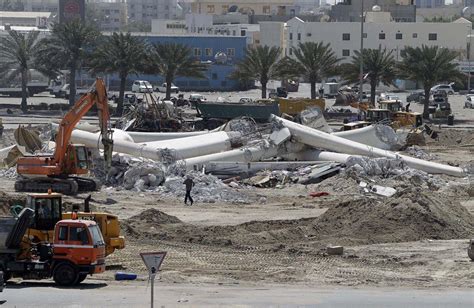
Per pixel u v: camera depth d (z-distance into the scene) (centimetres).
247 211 13188
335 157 16438
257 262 9581
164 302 7556
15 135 17588
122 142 15875
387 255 9962
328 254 9950
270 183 15412
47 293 7938
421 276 8988
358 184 14888
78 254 8344
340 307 7469
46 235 8812
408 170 15850
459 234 11244
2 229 8406
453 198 13850
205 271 9119
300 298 7819
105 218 9162
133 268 9275
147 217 11700
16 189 14325
